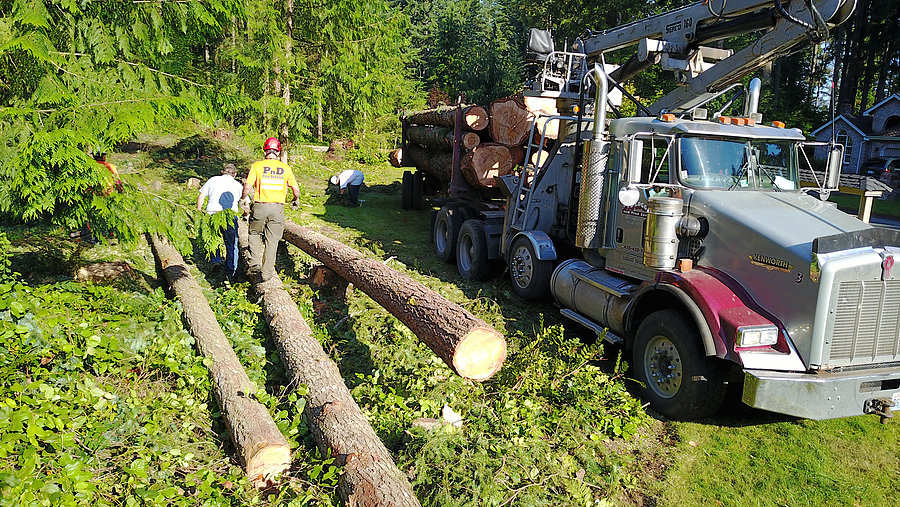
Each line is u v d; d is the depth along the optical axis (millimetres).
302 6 15258
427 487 3701
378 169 21234
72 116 4586
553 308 7586
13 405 3520
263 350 5430
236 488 3488
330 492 3518
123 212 4945
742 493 4023
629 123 6172
